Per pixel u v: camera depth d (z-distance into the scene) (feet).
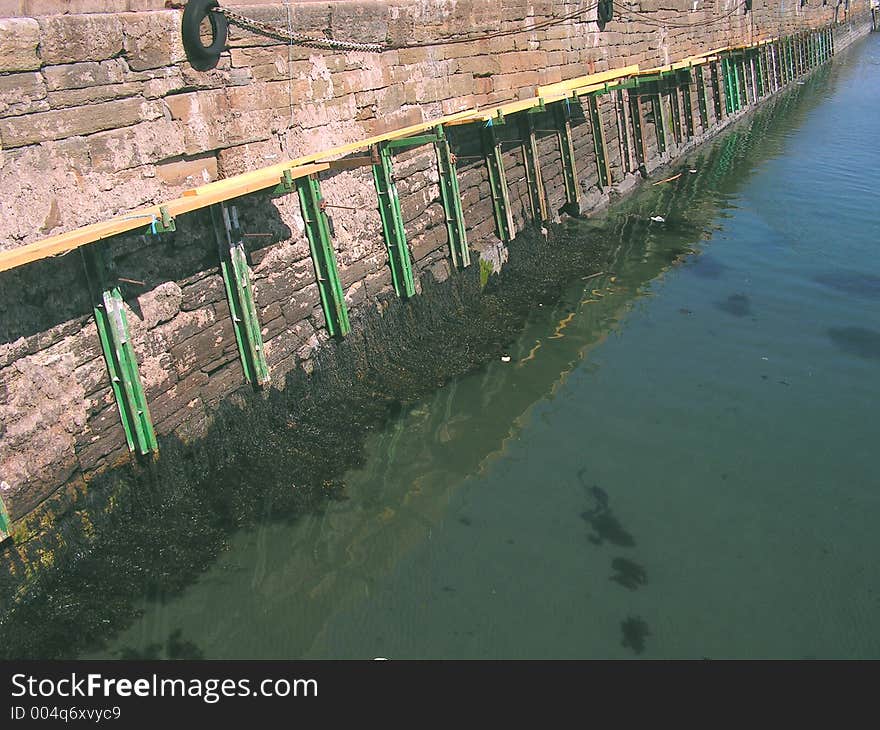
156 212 29.12
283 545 32.01
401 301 46.75
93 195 28.58
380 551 32.04
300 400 38.81
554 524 33.37
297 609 29.14
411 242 47.75
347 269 42.52
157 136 30.86
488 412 41.65
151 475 31.76
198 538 31.50
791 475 36.17
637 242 66.13
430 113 48.88
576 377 44.98
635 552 31.68
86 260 29.01
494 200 57.72
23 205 26.22
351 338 42.19
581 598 29.48
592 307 53.72
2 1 27.32
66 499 28.73
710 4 108.78
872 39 258.78
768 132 111.14
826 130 109.70
